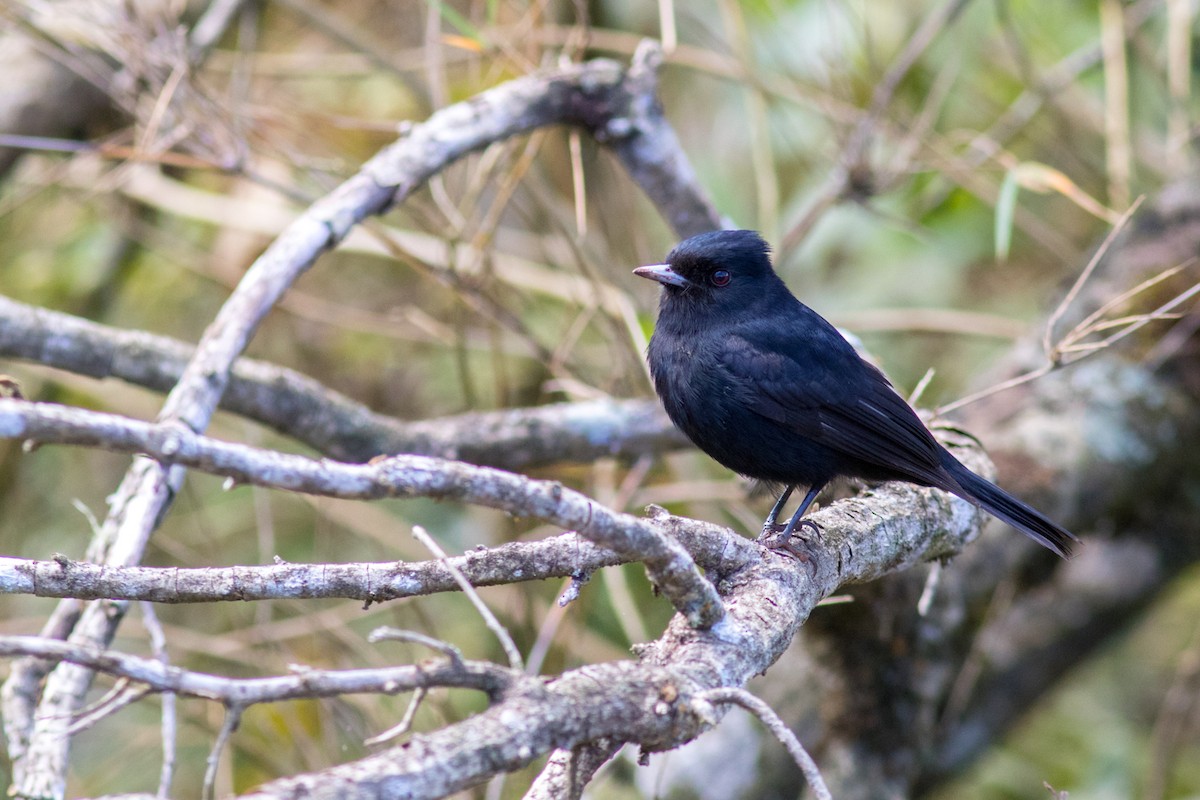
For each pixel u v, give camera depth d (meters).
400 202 9.26
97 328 9.79
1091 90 14.52
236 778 11.97
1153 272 11.70
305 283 14.92
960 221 13.88
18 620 11.75
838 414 8.47
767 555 6.54
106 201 13.48
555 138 13.32
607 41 12.61
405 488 4.18
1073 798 12.68
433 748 4.05
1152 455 11.15
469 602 13.02
